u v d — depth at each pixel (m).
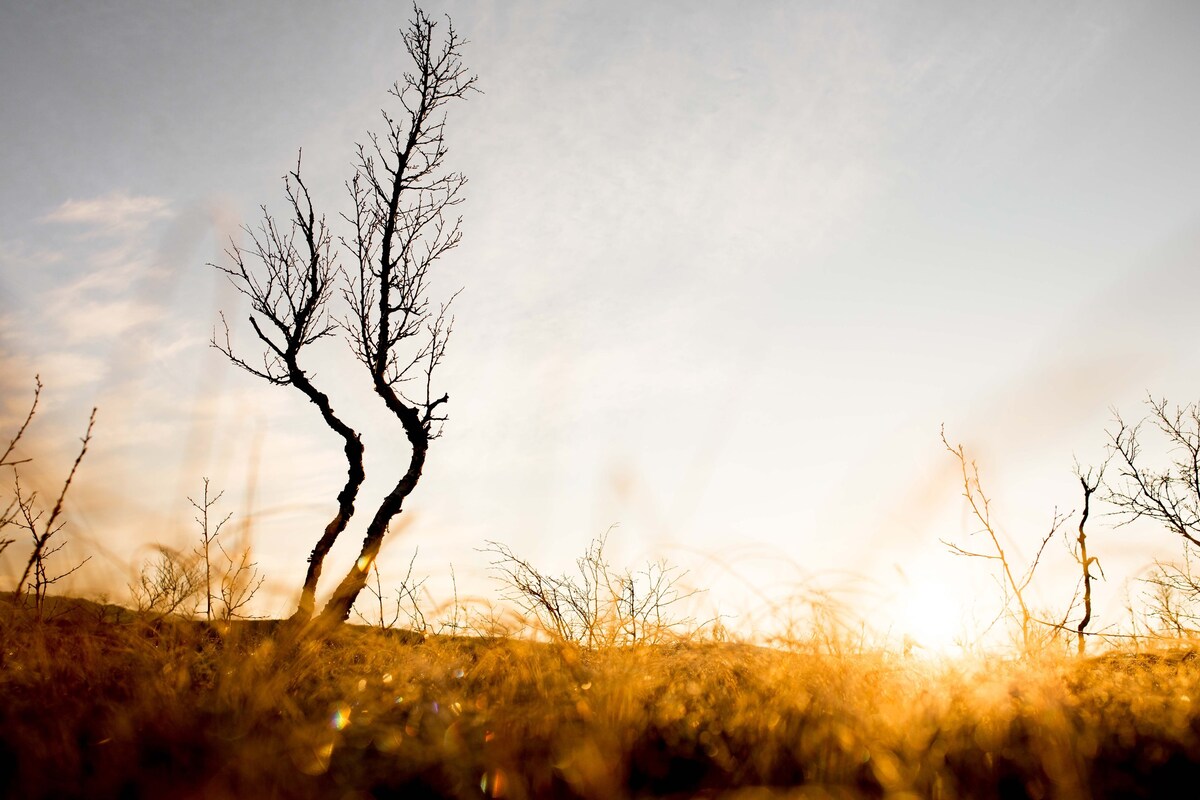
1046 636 4.69
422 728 3.08
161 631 3.86
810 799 2.48
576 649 4.45
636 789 2.68
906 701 3.57
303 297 8.78
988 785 2.60
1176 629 5.29
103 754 2.50
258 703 3.12
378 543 8.15
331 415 8.59
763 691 3.87
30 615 3.70
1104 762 2.79
